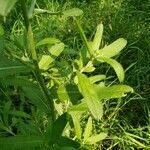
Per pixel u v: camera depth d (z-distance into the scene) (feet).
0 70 0.95
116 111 1.99
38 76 1.04
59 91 1.04
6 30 2.47
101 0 2.74
